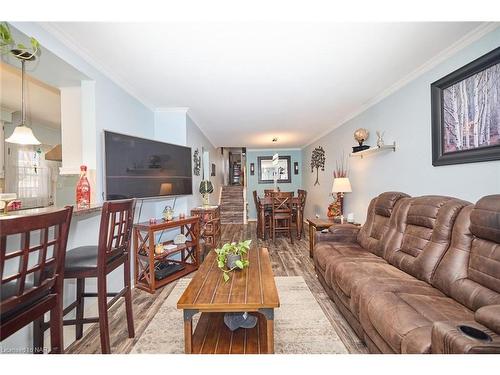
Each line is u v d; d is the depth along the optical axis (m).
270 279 1.75
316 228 3.45
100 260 1.42
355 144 3.86
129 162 2.57
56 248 1.07
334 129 4.79
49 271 1.09
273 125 4.72
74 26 1.67
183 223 3.03
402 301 1.41
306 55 2.12
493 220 1.33
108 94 2.42
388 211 2.46
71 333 1.84
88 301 2.11
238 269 1.95
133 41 1.86
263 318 1.74
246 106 3.53
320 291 2.57
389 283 1.65
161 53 2.05
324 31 1.77
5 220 0.79
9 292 0.92
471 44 1.86
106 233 1.43
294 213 5.71
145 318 2.09
